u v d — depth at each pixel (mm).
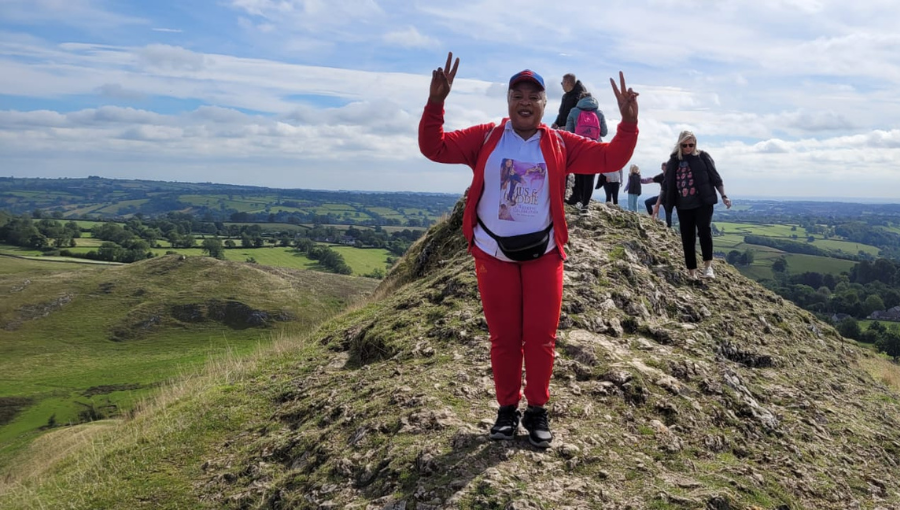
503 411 4105
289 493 4738
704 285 9000
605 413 4758
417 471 4051
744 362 7059
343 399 6148
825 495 4426
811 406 6012
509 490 3600
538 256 3635
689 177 8672
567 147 3650
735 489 3988
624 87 3311
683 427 4801
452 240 12156
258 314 79188
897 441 5805
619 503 3596
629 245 9344
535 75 3473
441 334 7020
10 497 6863
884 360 10570
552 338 3814
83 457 7457
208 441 6648
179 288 86125
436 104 3465
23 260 111500
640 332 6730
